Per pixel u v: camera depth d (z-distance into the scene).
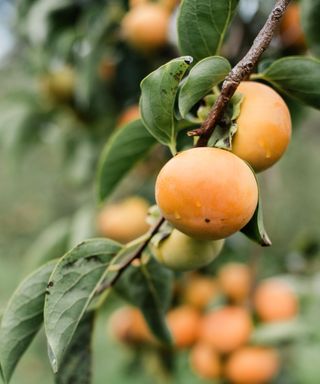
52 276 0.52
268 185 1.08
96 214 1.08
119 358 1.98
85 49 1.02
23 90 1.22
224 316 1.01
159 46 0.97
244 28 0.87
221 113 0.48
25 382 2.08
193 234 0.48
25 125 1.25
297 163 2.09
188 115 0.55
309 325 1.04
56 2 1.05
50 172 2.54
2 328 0.56
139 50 0.99
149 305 0.66
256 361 0.97
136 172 1.10
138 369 1.18
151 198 1.08
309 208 2.08
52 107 1.22
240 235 1.09
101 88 1.07
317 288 1.16
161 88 0.49
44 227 2.71
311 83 0.54
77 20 1.07
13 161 1.31
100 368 1.96
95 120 1.20
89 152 1.21
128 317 1.10
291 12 0.77
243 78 0.47
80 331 0.64
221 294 1.05
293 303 1.07
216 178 0.46
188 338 1.03
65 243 1.07
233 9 0.52
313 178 2.11
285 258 1.19
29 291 0.56
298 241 1.13
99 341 2.10
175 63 0.48
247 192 0.46
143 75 1.04
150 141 0.66
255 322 1.03
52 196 2.51
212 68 0.48
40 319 0.57
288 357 1.13
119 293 0.70
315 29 0.65
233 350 0.98
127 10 0.99
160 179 0.47
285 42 0.79
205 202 0.46
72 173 1.25
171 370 1.13
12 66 1.80
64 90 1.17
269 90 0.50
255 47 0.47
